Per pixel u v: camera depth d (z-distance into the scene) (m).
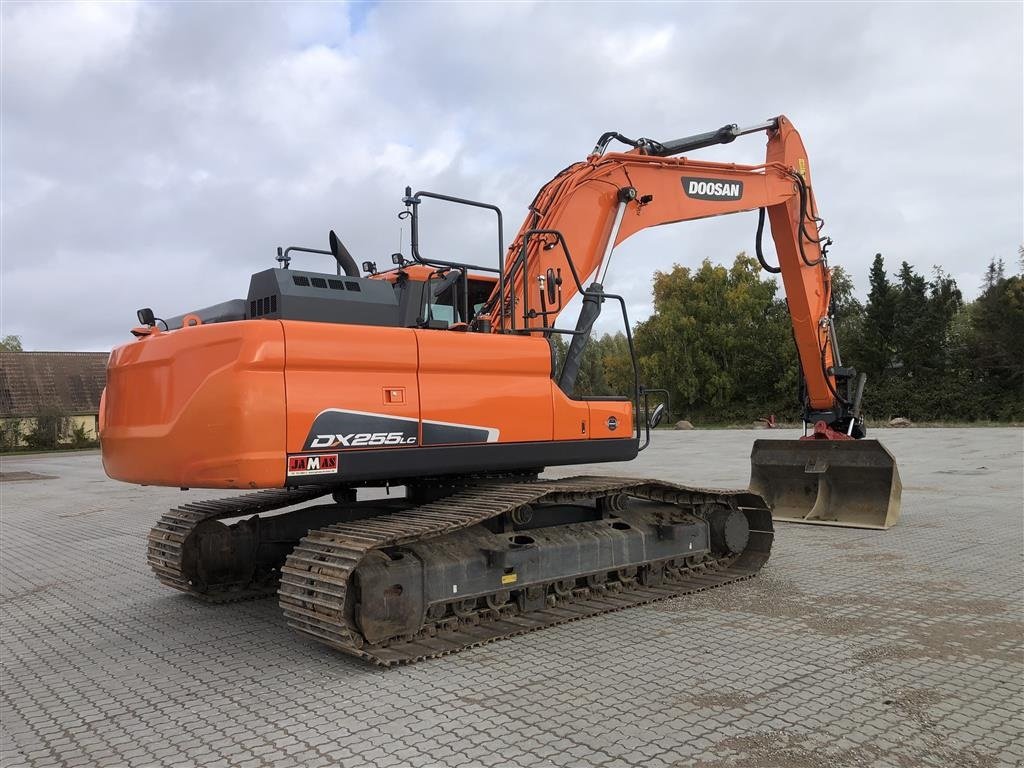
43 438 41.97
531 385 5.87
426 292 5.74
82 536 10.56
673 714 3.88
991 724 3.71
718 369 47.59
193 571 6.55
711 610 5.90
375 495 10.05
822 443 9.62
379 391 5.05
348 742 3.65
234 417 4.55
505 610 5.64
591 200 7.26
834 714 3.85
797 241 9.51
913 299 41.44
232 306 5.49
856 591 6.39
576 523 6.40
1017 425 33.62
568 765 3.34
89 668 4.96
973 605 5.89
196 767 3.45
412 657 4.73
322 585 4.71
